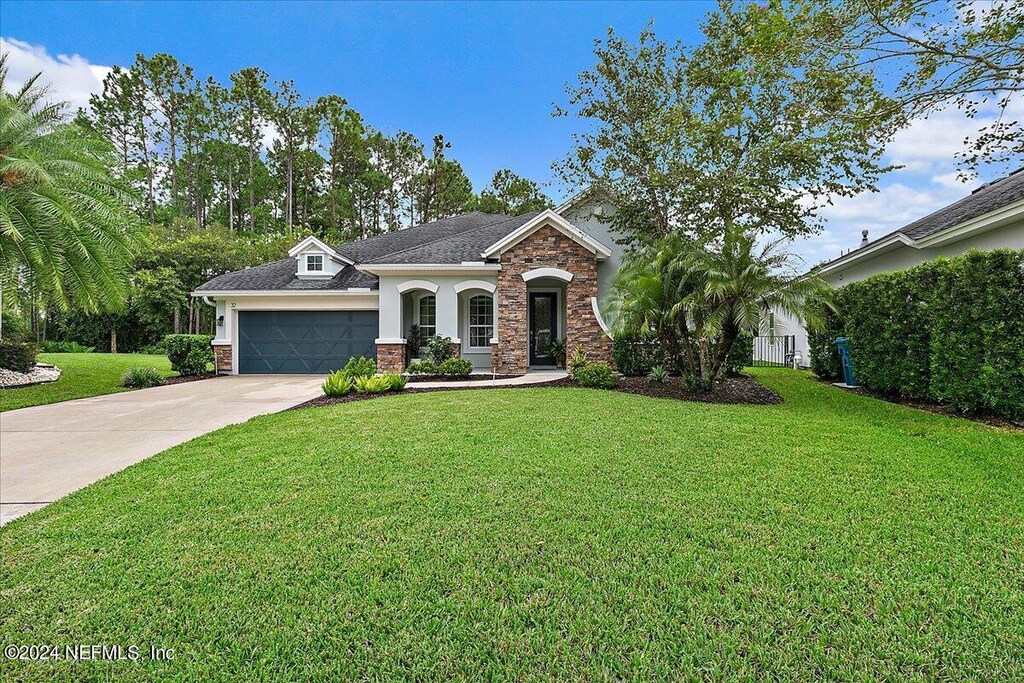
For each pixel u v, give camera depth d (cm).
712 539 393
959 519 427
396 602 315
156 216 4500
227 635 286
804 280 1084
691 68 1655
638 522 427
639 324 1217
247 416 1006
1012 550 371
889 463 586
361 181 4834
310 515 454
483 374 1652
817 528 410
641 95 1816
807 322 1145
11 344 1673
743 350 1539
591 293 1667
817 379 1512
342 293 1952
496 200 4759
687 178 1673
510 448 665
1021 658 257
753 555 366
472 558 369
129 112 4516
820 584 326
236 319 2034
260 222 4753
